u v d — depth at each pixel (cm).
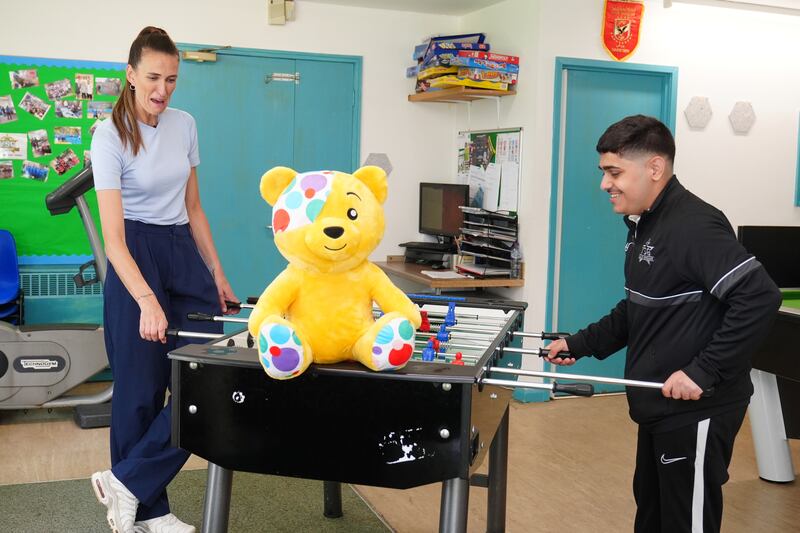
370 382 175
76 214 488
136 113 245
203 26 499
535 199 474
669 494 209
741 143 528
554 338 240
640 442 225
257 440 184
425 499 331
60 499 316
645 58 495
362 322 174
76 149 488
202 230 283
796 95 538
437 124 556
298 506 316
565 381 491
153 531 255
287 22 516
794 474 374
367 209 171
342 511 312
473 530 300
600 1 477
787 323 317
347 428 178
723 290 191
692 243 196
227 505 204
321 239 165
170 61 237
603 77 490
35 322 482
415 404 174
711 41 510
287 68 519
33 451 373
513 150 489
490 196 514
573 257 495
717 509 207
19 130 477
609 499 336
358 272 176
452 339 231
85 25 480
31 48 474
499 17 507
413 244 534
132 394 248
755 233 376
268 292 173
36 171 482
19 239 482
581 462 380
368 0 507
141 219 252
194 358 184
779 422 362
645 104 504
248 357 183
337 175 173
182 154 258
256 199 523
